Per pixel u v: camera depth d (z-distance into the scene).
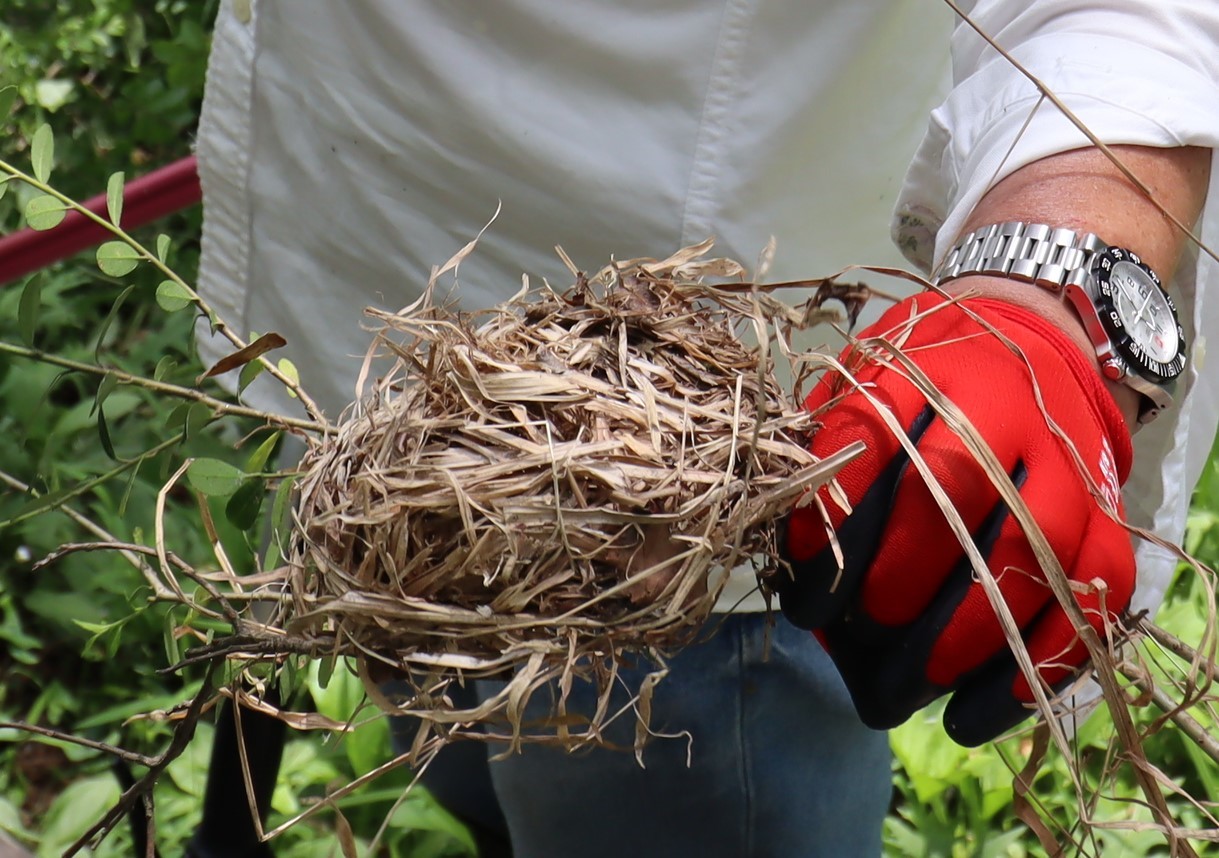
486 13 1.30
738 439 0.80
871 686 0.85
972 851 1.99
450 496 0.77
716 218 1.27
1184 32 0.99
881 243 1.33
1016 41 1.08
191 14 3.54
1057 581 0.77
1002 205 0.96
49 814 2.04
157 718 0.91
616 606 0.79
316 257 1.52
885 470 0.80
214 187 1.58
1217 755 0.85
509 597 0.77
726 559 0.80
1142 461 1.17
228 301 1.62
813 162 1.25
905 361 0.81
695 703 1.23
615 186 1.29
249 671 0.93
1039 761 0.92
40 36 3.40
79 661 2.46
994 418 0.80
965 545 0.75
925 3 1.21
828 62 1.21
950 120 1.09
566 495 0.78
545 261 1.37
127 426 2.67
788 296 1.31
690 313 0.88
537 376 0.81
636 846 1.32
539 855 1.38
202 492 0.91
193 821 2.05
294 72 1.47
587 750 1.16
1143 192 0.89
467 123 1.33
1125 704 0.81
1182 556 0.85
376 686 0.80
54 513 2.45
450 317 0.92
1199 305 1.07
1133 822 0.85
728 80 1.23
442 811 2.00
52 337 2.87
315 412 0.97
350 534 0.80
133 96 3.28
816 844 1.34
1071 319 0.88
